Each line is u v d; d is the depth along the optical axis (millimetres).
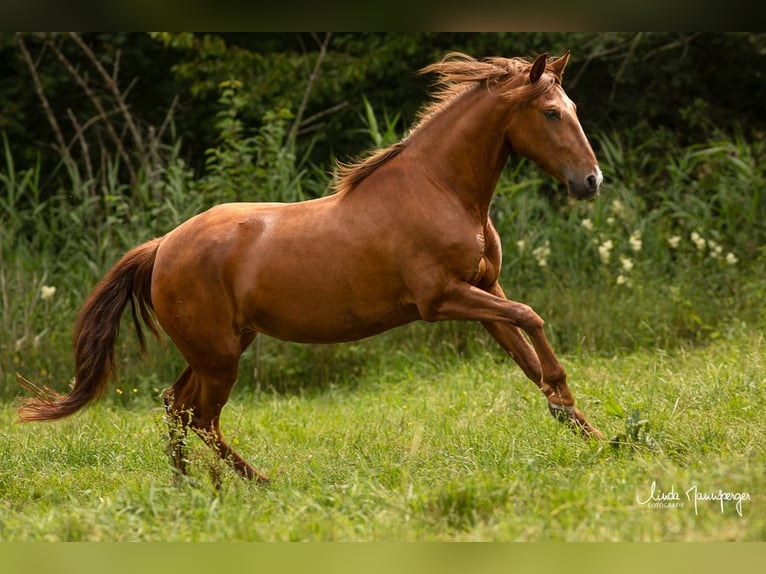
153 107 24031
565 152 8812
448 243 8891
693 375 11266
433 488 7832
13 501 8992
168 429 9461
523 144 8984
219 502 8000
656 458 7961
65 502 8523
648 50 21844
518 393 11664
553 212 17984
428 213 8922
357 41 22438
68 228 17609
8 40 21938
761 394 9891
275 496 8148
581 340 14648
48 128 23750
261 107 22047
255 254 9227
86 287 16625
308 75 22219
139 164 23203
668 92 22297
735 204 17953
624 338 15078
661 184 20234
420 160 9125
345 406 13250
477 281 9328
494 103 9008
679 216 17828
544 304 16000
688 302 15398
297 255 9086
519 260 16750
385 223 8953
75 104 23781
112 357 9805
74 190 17812
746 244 17438
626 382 11328
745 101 22406
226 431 11539
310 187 18188
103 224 18172
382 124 23031
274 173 16781
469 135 9070
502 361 14836
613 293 16000
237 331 9500
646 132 21969
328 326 9203
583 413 10047
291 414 12734
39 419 9570
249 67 22594
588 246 17031
